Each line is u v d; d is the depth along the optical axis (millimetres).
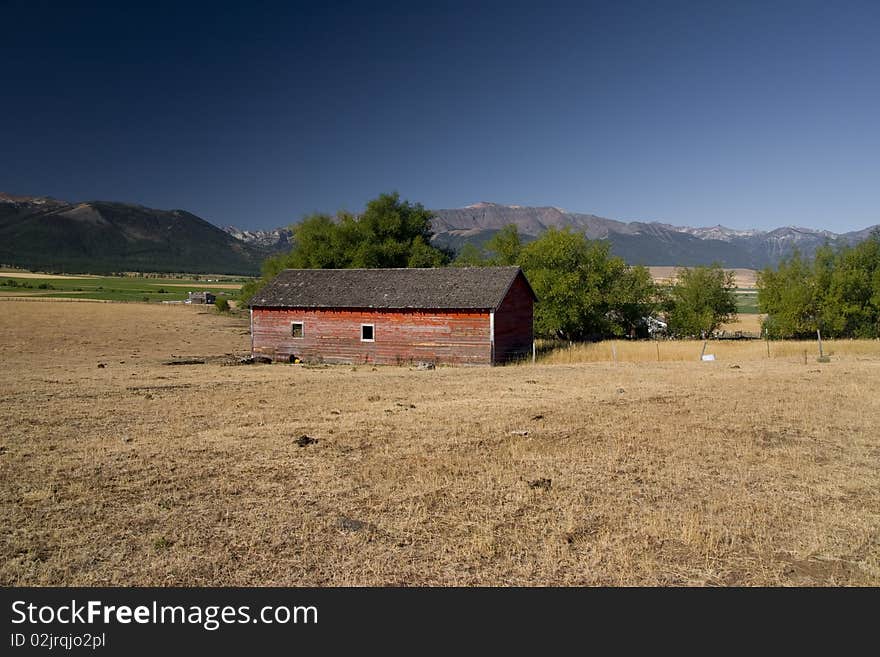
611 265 53938
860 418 17094
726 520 9508
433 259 64125
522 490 10797
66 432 15203
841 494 10773
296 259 65938
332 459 12773
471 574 7746
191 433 15242
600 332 55594
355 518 9461
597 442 14414
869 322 51844
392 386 24578
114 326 68750
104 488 10812
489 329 35094
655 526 9156
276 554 8227
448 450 13609
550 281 52062
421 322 36781
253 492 10633
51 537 8703
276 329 41312
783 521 9500
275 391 22953
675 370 29766
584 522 9383
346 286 40969
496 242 60875
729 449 13781
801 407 18672
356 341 38625
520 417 17359
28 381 25109
